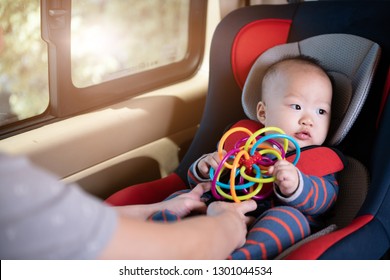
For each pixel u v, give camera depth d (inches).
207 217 36.5
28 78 71.7
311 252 45.6
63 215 25.0
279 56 68.2
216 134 72.3
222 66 72.4
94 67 83.0
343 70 64.0
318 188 55.9
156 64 89.0
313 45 67.1
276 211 53.1
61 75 69.8
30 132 68.5
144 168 82.4
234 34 71.7
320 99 61.0
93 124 72.8
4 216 23.9
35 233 24.2
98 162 74.1
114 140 75.4
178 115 86.7
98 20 84.0
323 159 59.7
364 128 63.3
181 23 91.7
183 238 31.2
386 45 62.5
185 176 70.2
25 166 25.4
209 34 92.2
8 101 72.3
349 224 53.8
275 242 50.0
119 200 61.5
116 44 88.2
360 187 60.4
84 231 25.7
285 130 61.8
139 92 84.3
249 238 50.2
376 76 62.7
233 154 57.8
